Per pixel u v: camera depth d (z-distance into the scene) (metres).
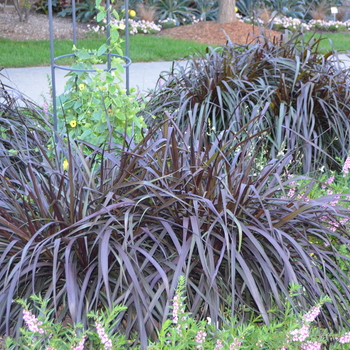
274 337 2.18
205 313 2.37
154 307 2.41
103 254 2.21
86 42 12.36
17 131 4.03
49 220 2.55
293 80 4.71
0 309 2.31
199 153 2.88
